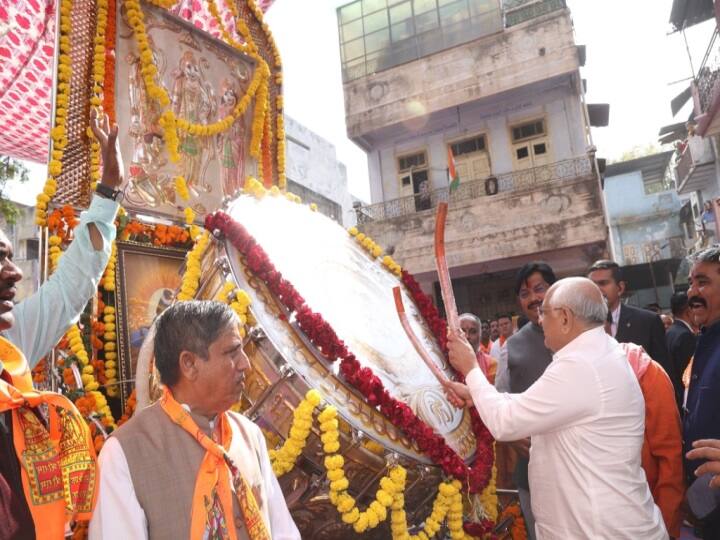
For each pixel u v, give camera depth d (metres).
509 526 2.86
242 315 1.95
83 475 1.31
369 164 16.19
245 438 1.55
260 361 1.92
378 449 1.97
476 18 14.77
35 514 1.23
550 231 13.06
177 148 3.26
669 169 27.16
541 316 2.27
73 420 1.35
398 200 15.45
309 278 2.52
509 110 14.83
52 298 1.85
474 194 14.51
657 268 20.33
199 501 1.32
